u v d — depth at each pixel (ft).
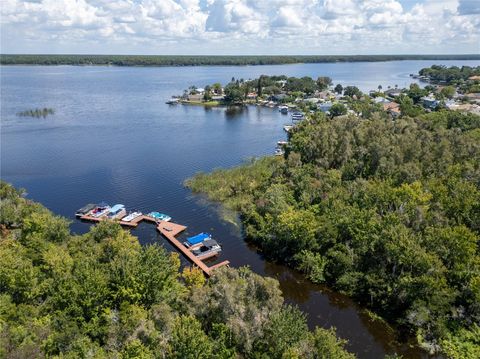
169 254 225.56
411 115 499.10
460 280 181.37
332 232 220.43
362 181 268.62
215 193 317.63
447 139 328.08
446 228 196.54
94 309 144.15
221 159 419.54
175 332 123.24
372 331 175.63
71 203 305.94
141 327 131.03
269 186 293.43
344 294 200.44
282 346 129.39
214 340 129.39
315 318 184.34
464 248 183.32
